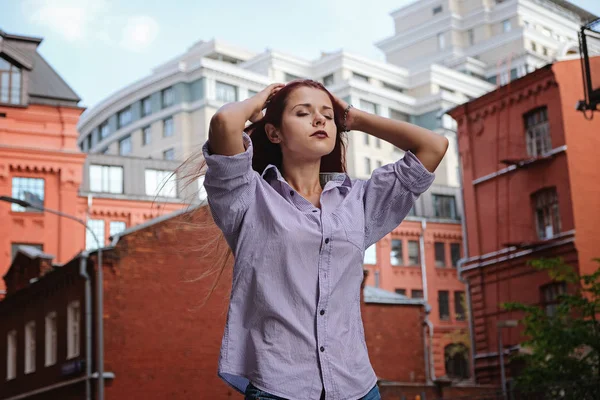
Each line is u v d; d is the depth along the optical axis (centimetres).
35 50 5141
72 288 3197
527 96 3506
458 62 9769
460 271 3734
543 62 9769
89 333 2986
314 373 316
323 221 329
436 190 6444
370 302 3819
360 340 333
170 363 3072
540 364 2092
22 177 4912
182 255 3162
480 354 3597
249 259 326
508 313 3500
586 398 1825
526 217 3472
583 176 3325
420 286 6153
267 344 318
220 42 9338
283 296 321
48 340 3394
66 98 5050
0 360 3825
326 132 345
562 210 3331
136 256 3106
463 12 10488
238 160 323
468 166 3753
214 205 331
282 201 331
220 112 322
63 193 4975
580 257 3241
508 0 10094
